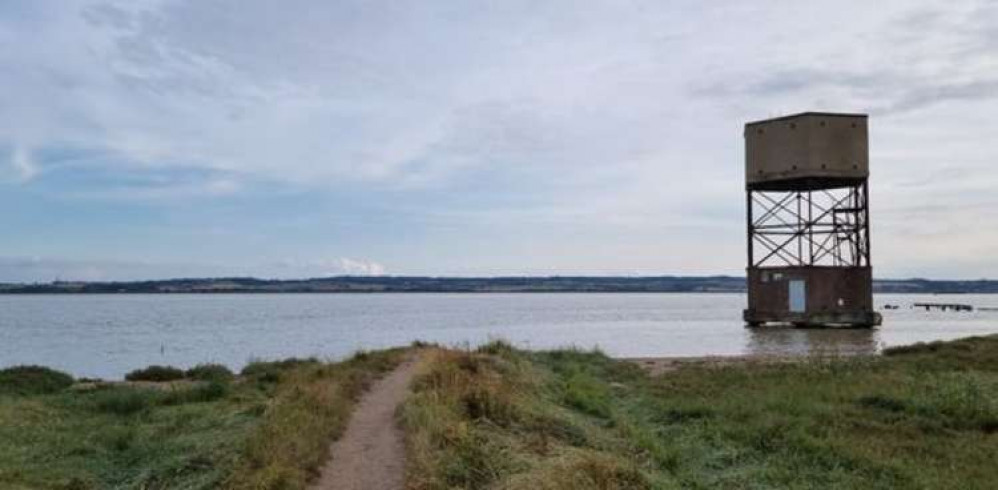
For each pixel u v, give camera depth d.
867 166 67.00
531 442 14.45
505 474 11.93
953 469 15.16
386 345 63.34
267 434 13.92
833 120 66.38
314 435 14.16
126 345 65.44
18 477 13.84
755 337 62.09
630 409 22.45
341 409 17.41
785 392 24.59
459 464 12.27
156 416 21.16
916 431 18.95
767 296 70.38
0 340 72.62
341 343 66.25
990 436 18.62
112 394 24.58
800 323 68.88
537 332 79.69
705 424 19.41
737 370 31.95
